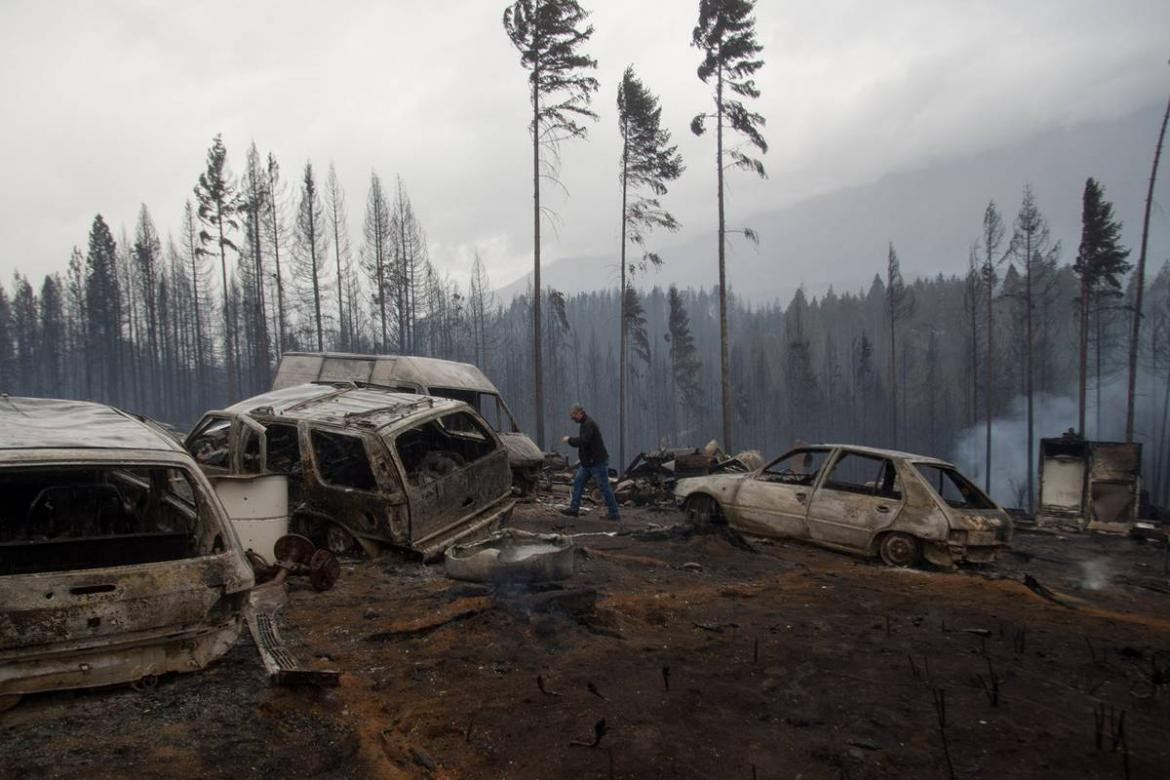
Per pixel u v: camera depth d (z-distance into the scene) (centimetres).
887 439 8238
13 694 354
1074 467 1391
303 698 396
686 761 334
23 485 545
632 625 561
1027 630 582
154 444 443
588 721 375
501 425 1425
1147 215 2767
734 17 2342
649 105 2867
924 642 535
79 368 6719
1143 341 5972
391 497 743
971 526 812
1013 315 6525
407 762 333
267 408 835
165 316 5791
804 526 925
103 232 5516
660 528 1070
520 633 521
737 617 598
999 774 330
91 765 313
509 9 2430
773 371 10569
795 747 354
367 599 617
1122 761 345
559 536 754
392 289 4641
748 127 2400
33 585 358
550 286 3744
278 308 4281
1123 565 1017
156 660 394
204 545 445
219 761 324
